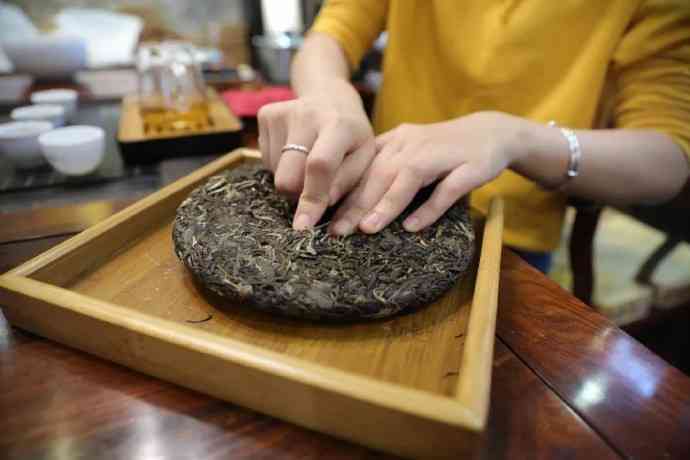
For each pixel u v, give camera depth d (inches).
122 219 11.7
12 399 7.9
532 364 8.8
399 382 8.2
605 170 14.2
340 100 13.2
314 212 10.8
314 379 6.9
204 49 40.2
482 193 18.6
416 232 10.9
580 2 16.5
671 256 34.8
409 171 11.3
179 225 10.8
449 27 18.7
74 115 26.9
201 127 21.5
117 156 21.2
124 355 8.4
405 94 20.8
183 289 10.5
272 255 9.7
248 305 9.3
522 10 17.2
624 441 7.3
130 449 7.1
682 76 15.2
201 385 8.0
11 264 11.7
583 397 8.1
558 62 17.6
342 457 7.1
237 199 11.7
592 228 20.2
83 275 10.7
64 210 14.6
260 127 13.2
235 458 7.0
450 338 9.2
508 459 7.0
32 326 9.3
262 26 42.6
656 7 15.5
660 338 27.2
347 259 9.8
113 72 36.9
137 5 39.0
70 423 7.5
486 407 6.5
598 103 19.1
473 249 10.9
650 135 14.9
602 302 29.2
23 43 31.9
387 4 22.2
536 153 13.6
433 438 6.5
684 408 7.9
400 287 9.3
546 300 10.8
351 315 9.1
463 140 12.4
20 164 19.5
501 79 18.0
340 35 21.2
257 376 7.3
